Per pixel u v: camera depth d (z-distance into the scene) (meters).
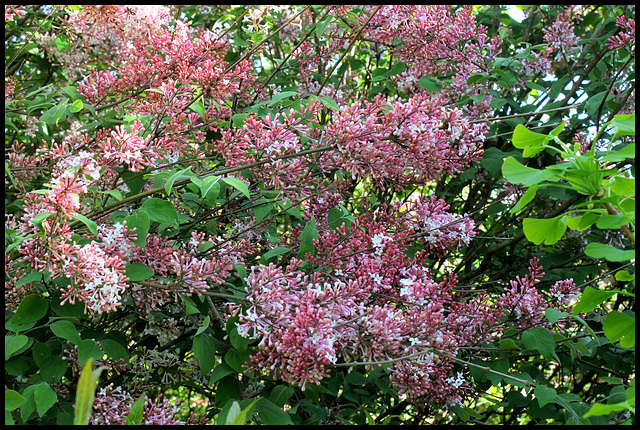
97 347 1.63
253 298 1.60
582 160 1.15
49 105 2.31
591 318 2.52
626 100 2.63
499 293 3.10
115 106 2.33
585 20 3.44
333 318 1.60
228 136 1.92
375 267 1.83
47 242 1.50
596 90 3.03
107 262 1.50
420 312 1.76
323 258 1.88
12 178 2.19
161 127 2.09
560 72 3.58
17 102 2.43
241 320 1.54
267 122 1.77
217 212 2.40
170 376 2.31
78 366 1.81
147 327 2.21
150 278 1.76
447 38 2.77
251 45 2.73
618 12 3.27
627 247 2.92
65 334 1.57
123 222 1.67
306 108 1.98
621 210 1.12
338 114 1.73
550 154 2.94
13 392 1.37
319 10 3.44
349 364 1.51
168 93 1.96
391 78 3.20
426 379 1.71
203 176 1.91
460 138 1.93
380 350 1.59
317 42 3.11
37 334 1.80
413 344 1.61
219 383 1.69
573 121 2.90
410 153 1.74
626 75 2.80
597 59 3.07
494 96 2.97
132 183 2.07
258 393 2.05
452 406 2.07
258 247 2.31
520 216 3.25
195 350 1.62
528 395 2.33
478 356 2.12
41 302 1.64
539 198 3.04
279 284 1.65
